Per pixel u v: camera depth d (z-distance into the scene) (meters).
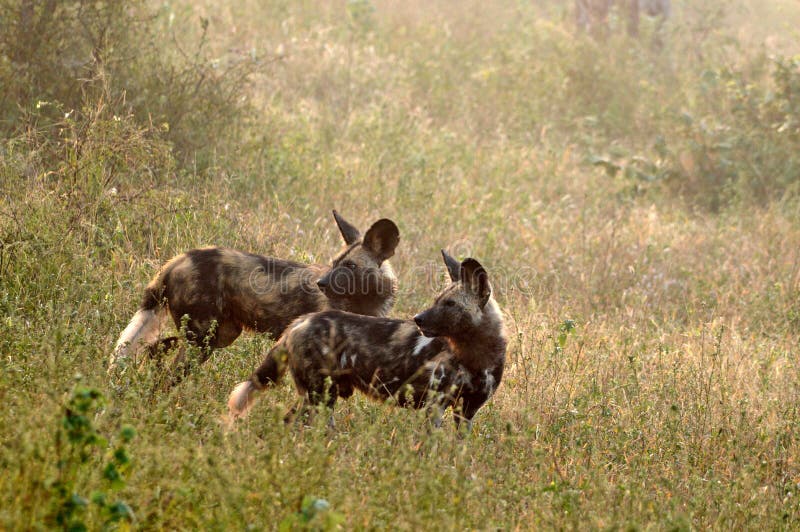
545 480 19.77
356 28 60.41
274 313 24.06
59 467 13.89
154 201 30.47
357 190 39.28
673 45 68.19
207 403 19.31
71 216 28.64
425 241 35.91
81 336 20.78
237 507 14.59
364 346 21.27
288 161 39.44
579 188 48.31
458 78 60.34
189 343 22.62
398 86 55.91
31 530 13.08
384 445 18.39
